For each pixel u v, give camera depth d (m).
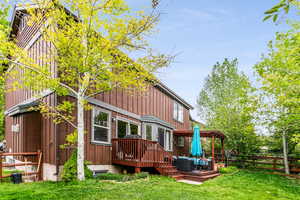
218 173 14.37
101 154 10.98
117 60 8.45
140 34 8.14
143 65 8.26
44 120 10.12
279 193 9.27
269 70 10.92
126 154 11.32
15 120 13.70
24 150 11.80
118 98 12.80
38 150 9.77
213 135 15.78
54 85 7.81
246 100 15.16
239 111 19.28
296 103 11.33
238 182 11.33
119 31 7.88
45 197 6.03
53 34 7.55
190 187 9.14
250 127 15.87
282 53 9.87
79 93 8.33
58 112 8.58
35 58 11.66
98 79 8.66
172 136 19.20
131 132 14.06
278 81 10.20
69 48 7.47
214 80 27.41
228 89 24.39
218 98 26.25
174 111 21.33
